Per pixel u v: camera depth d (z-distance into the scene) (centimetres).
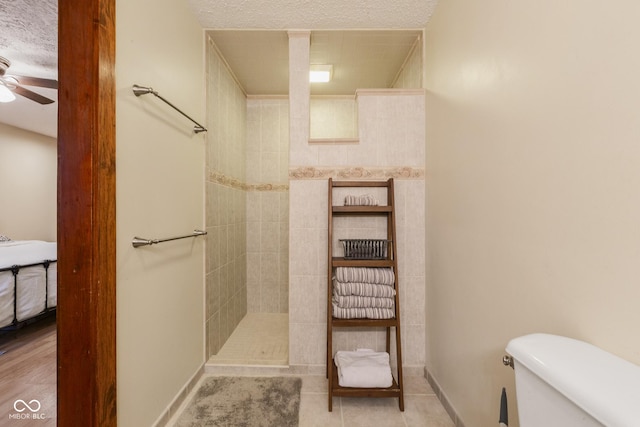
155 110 124
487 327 108
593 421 47
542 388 57
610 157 61
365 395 143
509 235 95
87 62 87
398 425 133
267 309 280
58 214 87
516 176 92
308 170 178
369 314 156
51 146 429
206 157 180
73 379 87
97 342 88
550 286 78
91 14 88
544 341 64
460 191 130
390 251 174
